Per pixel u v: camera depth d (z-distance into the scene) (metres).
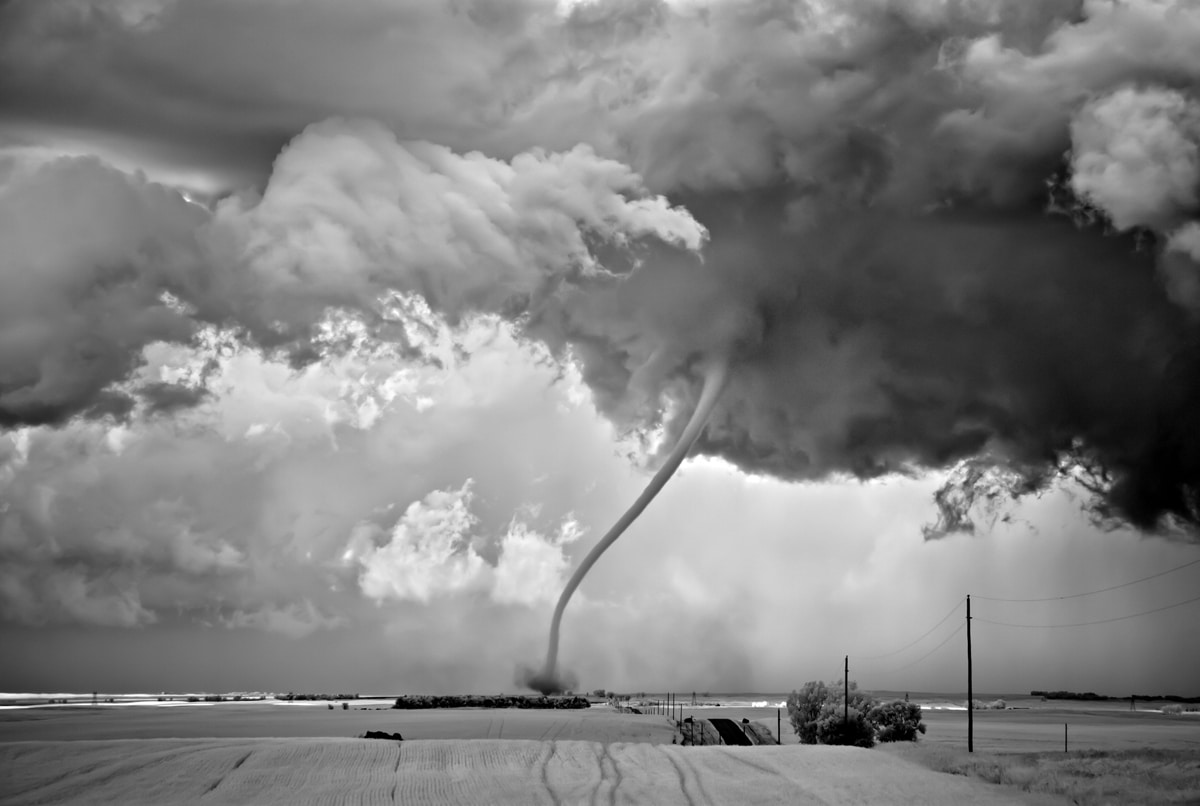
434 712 197.62
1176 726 177.50
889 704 114.81
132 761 76.19
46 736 125.38
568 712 195.88
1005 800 62.59
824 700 114.62
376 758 78.69
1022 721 197.25
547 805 59.72
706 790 65.44
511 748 84.88
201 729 138.50
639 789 65.44
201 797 62.84
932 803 61.22
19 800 62.19
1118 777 73.25
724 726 129.50
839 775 72.62
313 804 60.38
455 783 67.62
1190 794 64.25
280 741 89.50
